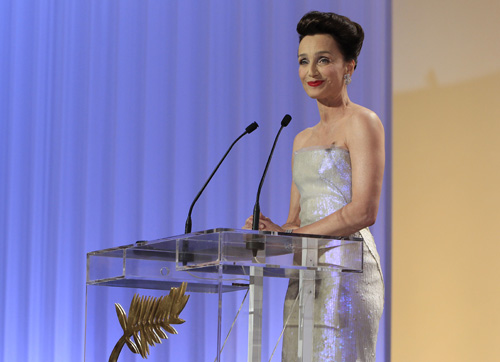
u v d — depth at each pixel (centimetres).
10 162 1084
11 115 1088
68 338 1016
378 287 530
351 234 539
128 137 991
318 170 573
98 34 1033
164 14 980
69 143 1039
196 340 361
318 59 589
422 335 734
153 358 378
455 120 740
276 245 359
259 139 877
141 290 391
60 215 1034
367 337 509
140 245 395
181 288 371
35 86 1077
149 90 978
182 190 939
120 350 397
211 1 940
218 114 918
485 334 702
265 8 893
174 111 954
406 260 750
